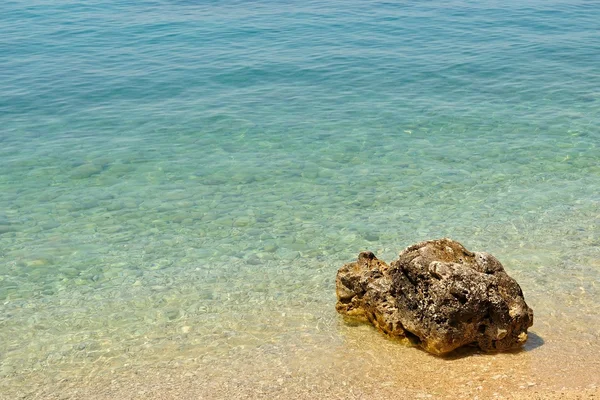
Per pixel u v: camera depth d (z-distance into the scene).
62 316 14.21
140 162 22.23
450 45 37.53
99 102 28.39
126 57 35.50
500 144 23.44
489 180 20.66
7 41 38.81
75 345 13.22
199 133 24.81
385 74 32.16
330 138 24.20
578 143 23.39
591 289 14.55
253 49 36.88
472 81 30.98
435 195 19.70
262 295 14.86
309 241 17.20
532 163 21.84
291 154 22.83
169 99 28.81
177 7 48.88
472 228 17.67
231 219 18.45
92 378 12.20
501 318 12.19
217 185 20.55
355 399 11.21
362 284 13.57
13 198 19.66
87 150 23.20
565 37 39.09
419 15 45.75
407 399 11.11
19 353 12.99
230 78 31.75
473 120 25.83
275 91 29.81
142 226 18.09
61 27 42.31
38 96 29.14
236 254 16.66
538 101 28.02
